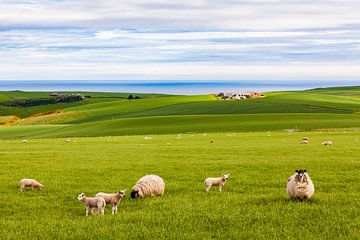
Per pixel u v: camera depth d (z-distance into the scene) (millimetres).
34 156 42281
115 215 16625
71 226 15156
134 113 157625
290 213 16422
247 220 15586
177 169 31281
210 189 22938
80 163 35812
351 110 137500
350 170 29484
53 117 161875
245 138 69750
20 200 20578
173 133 93875
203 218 15969
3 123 163000
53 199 20828
